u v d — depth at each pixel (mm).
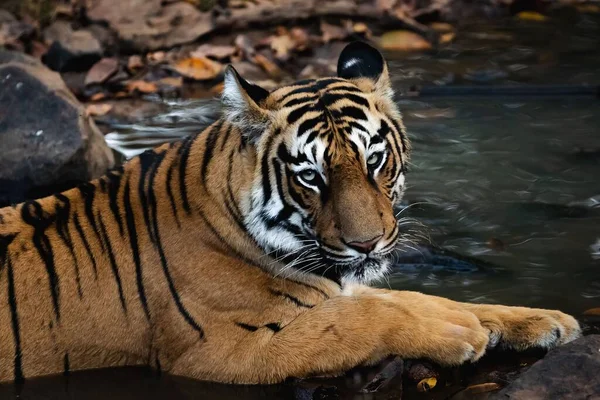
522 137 15008
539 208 12758
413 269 11367
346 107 8953
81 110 14086
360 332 8961
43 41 18781
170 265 9281
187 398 8914
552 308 10219
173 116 16344
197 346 9195
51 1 19938
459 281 11000
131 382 9234
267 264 9211
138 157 9812
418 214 12664
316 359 8953
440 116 15914
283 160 8953
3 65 14516
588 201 12898
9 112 14039
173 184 9461
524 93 16703
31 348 9266
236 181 9109
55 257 9352
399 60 18766
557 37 19781
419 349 8898
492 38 19875
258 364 9016
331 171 8805
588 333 9547
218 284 9195
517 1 21562
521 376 8109
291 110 9008
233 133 9266
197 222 9281
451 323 9039
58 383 9242
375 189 8922
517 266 11281
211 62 18391
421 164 14188
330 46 19375
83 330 9344
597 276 10938
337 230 8750
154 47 19078
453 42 19734
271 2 20672
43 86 14234
